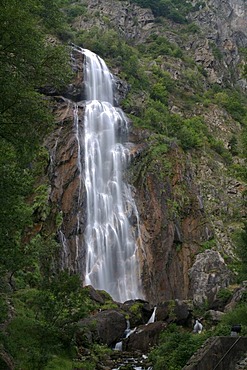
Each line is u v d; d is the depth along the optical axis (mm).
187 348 22578
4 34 16891
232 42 120562
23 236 37719
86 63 62938
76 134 51312
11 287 29750
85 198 48188
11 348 20734
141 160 54156
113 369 24984
